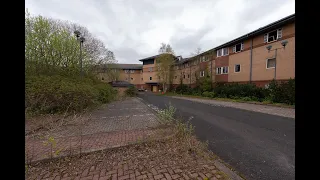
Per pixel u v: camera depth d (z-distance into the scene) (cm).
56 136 395
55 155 275
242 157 291
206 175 224
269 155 300
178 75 3045
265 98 1184
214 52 2000
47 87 606
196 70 2272
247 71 1558
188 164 255
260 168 251
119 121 573
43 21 952
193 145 326
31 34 898
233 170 245
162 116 498
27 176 217
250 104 1144
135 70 4778
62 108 625
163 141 352
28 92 551
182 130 384
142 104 1159
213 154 302
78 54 1179
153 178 216
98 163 257
